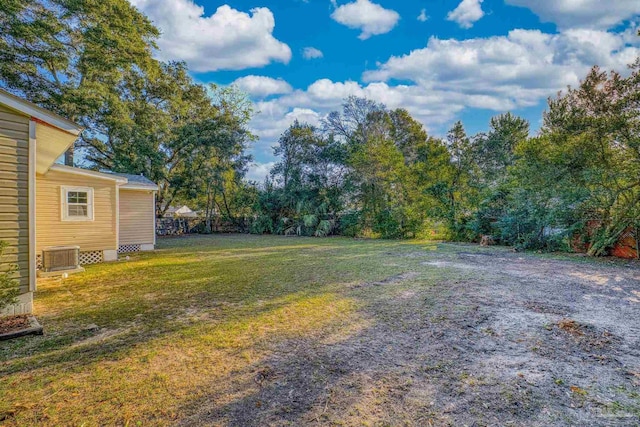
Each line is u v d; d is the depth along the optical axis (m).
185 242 14.34
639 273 6.89
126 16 14.95
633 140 8.03
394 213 15.47
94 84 13.95
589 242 9.78
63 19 13.55
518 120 21.48
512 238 11.43
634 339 3.35
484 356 3.01
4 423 2.10
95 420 2.13
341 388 2.50
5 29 12.05
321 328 3.79
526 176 10.35
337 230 18.03
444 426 2.04
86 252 8.78
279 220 19.62
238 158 20.92
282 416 2.16
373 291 5.45
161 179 17.23
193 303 4.85
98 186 9.01
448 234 14.28
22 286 4.27
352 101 21.89
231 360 3.00
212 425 2.08
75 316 4.27
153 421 2.12
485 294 5.18
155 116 16.78
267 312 4.39
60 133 4.81
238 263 8.45
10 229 4.17
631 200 8.62
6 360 3.01
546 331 3.59
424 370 2.77
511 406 2.24
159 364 2.93
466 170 15.45
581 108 8.69
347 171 17.80
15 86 12.82
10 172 4.16
